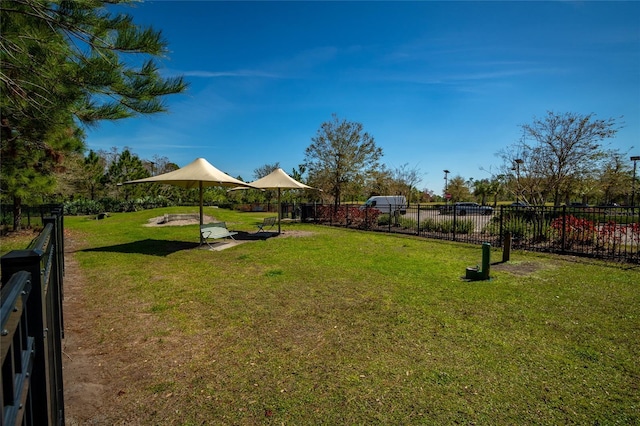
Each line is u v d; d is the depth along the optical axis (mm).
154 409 2551
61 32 4469
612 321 4246
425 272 6820
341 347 3568
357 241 11461
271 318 4367
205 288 5684
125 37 4590
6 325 765
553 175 12594
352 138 20516
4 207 15141
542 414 2488
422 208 13312
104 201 30141
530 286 5793
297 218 22922
